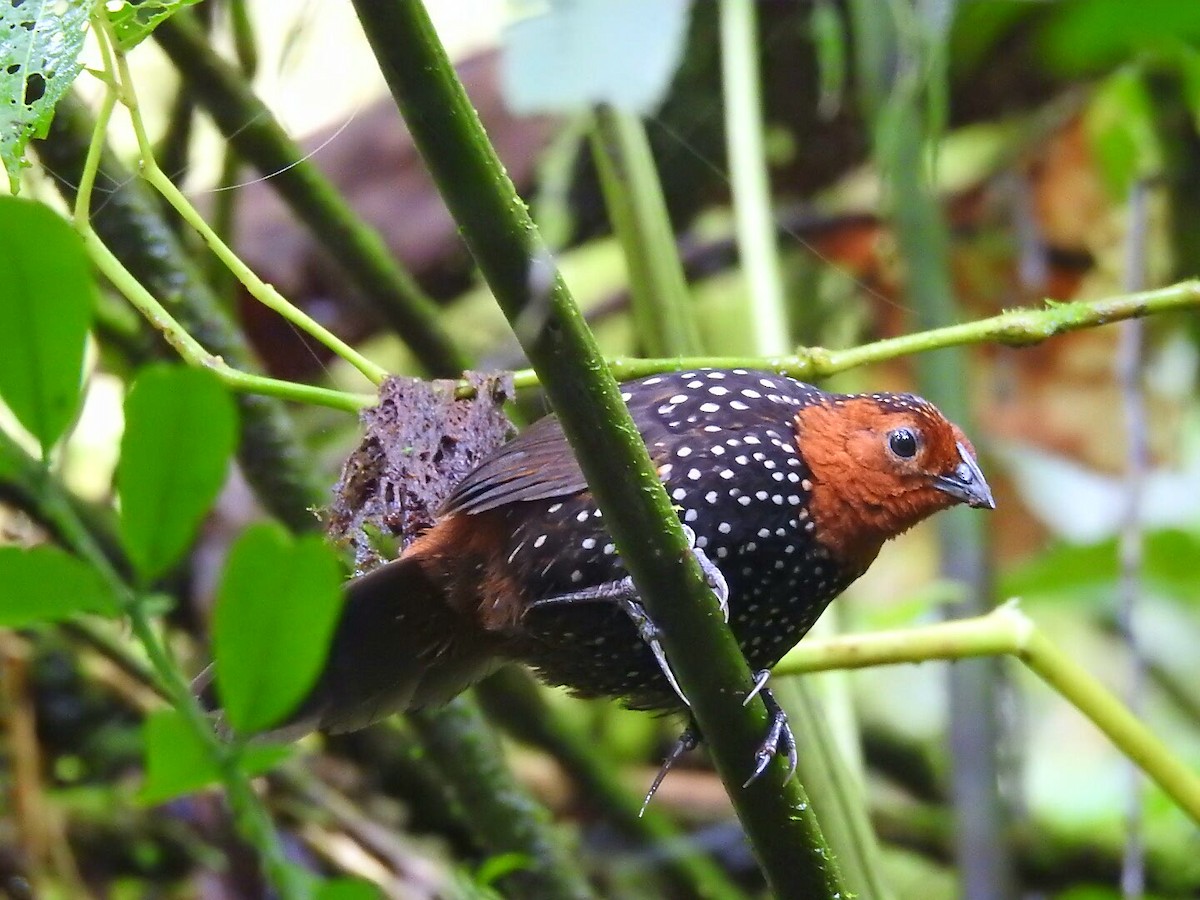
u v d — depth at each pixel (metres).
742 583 6.77
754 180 8.80
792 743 6.65
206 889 9.46
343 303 10.20
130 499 3.20
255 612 3.22
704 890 10.12
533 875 8.32
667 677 6.71
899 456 6.95
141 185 7.87
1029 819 11.13
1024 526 11.89
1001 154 11.29
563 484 6.41
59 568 3.19
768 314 8.50
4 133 5.04
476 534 6.58
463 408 6.68
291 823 9.45
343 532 6.65
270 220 10.09
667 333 7.90
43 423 3.21
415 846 9.67
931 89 9.32
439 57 4.12
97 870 9.52
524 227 4.32
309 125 8.93
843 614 9.60
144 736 3.23
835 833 7.38
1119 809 11.37
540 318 4.45
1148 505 11.52
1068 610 12.43
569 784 10.45
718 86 10.64
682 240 11.24
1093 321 6.52
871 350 6.75
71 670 9.77
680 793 11.15
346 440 10.34
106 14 5.67
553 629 6.75
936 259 9.35
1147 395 11.84
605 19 7.58
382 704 6.98
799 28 10.82
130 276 6.20
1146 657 12.10
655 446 6.68
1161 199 11.01
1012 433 11.94
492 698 9.61
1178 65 10.44
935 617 10.05
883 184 9.68
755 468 6.69
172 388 3.13
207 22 8.20
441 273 10.75
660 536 4.88
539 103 7.51
